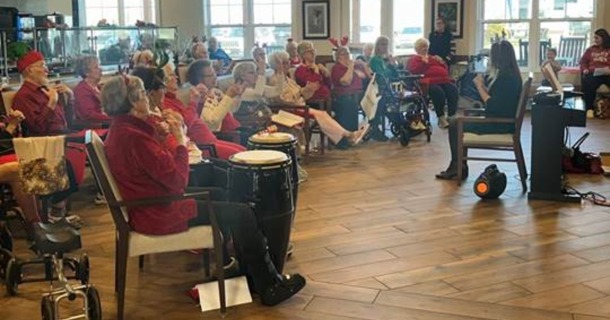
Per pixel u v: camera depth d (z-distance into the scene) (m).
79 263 3.31
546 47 10.80
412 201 5.01
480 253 3.84
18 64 4.68
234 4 12.15
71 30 6.49
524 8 10.84
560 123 4.84
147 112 3.00
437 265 3.66
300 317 3.06
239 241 3.17
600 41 9.45
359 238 4.15
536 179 4.96
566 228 4.27
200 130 4.50
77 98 5.21
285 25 11.99
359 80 7.54
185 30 11.48
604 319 2.96
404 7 11.34
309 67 7.12
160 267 3.73
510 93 5.24
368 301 3.20
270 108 6.29
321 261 3.75
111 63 6.80
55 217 4.47
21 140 3.74
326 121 6.66
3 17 6.85
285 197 3.33
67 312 3.15
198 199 3.08
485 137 5.37
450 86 8.48
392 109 7.54
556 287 3.32
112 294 3.38
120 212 2.98
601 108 9.25
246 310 3.14
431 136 7.93
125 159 2.94
